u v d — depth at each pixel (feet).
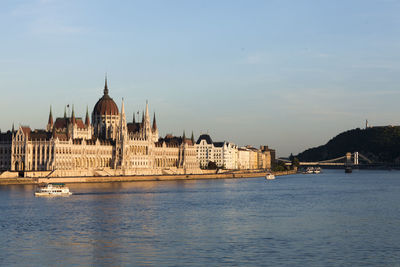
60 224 619.26
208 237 548.72
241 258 463.01
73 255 470.80
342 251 489.67
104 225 615.57
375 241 533.14
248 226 617.62
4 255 469.16
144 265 440.86
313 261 454.81
